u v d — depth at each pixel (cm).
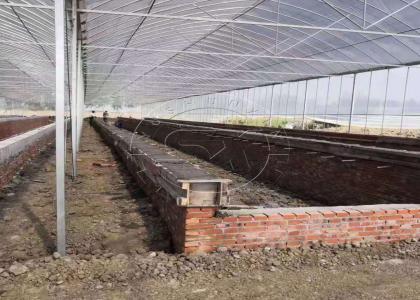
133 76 2608
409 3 1084
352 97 1894
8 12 1127
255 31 1492
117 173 1062
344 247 488
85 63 2014
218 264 427
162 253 465
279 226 471
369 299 368
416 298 372
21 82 2983
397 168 686
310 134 1473
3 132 1404
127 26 1327
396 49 1460
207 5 1183
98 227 598
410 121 1897
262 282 393
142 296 362
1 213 651
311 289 383
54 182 919
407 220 518
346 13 1203
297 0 1145
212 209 453
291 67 2042
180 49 1830
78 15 1040
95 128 3584
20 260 470
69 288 372
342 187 810
